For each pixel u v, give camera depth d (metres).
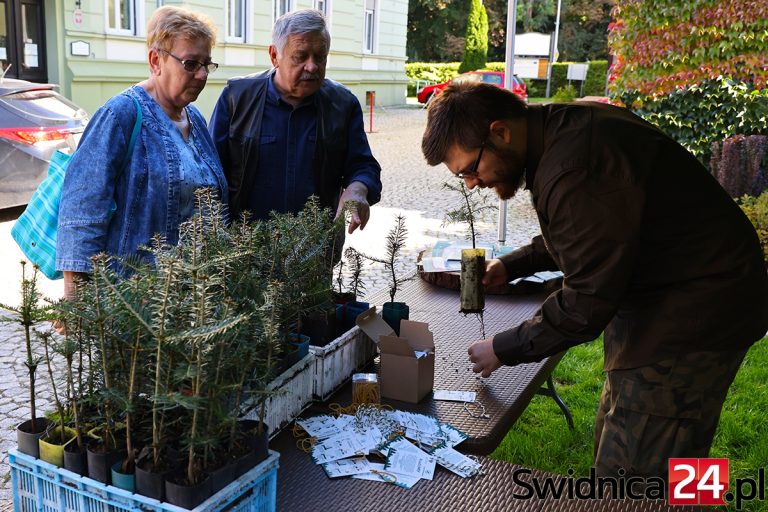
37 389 3.73
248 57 15.04
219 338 1.25
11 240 6.53
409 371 1.95
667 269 1.73
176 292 1.30
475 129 1.67
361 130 2.94
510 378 2.17
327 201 2.86
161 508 1.22
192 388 1.25
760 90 7.50
